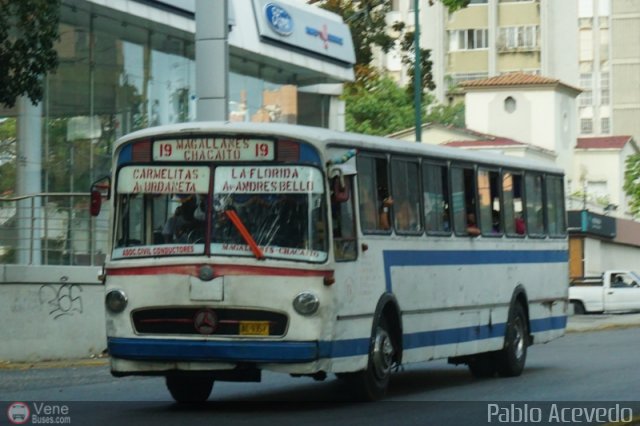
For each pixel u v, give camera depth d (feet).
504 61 445.78
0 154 129.70
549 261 102.73
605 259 289.74
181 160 66.54
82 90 136.98
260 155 65.98
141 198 66.90
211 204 65.72
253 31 163.12
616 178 362.53
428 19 447.01
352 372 70.13
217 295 64.49
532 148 323.78
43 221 116.16
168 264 65.21
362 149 71.36
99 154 139.74
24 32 98.27
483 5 445.37
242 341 64.23
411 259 77.05
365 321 70.18
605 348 132.46
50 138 132.67
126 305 65.82
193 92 156.04
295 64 174.09
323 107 191.52
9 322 103.09
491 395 77.56
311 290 64.49
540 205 101.35
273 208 65.41
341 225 67.31
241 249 64.85
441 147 84.23
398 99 407.85
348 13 225.15
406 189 77.46
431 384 87.45
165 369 65.26
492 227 91.20
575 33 443.32
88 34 137.39
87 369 100.42
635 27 448.65
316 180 65.51
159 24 144.05
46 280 106.32
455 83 446.19
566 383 86.38
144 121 147.02
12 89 98.37
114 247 66.90
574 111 361.10
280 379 90.74
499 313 91.56
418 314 77.97
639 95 449.89
